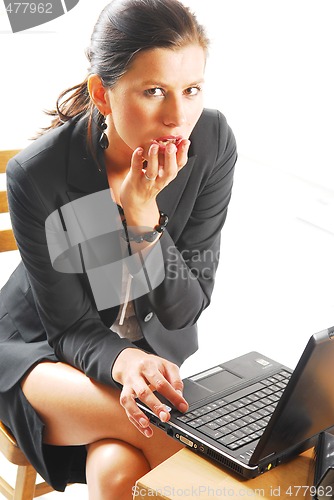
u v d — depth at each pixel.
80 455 1.58
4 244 1.77
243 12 4.02
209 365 2.54
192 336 1.79
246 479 1.12
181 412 1.25
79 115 1.59
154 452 1.38
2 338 1.68
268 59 3.97
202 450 1.17
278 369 1.42
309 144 3.85
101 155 1.52
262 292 3.03
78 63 4.23
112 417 1.41
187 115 1.38
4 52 4.09
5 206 1.74
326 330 1.05
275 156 4.00
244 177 3.97
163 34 1.31
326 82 3.73
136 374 1.34
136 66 1.33
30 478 1.64
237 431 1.21
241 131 4.15
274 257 3.29
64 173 1.52
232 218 3.59
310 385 1.08
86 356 1.48
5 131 3.84
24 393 1.54
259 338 2.72
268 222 3.56
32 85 4.15
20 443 1.56
